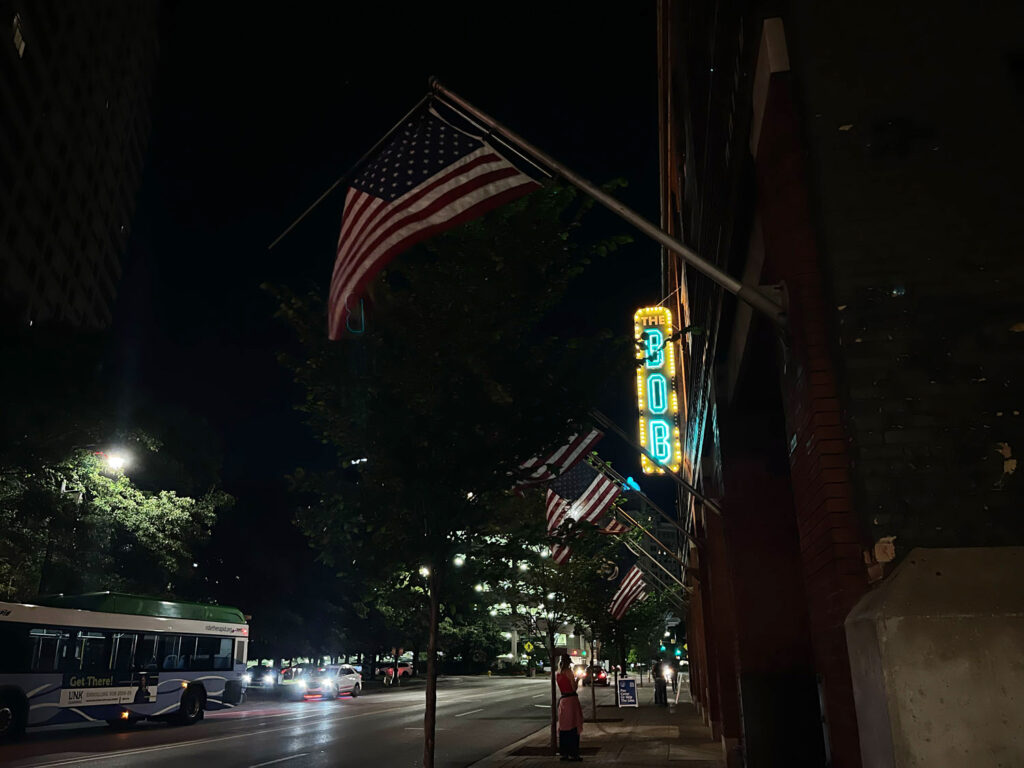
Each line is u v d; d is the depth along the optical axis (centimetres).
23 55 5781
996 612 336
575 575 1841
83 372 2012
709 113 745
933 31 468
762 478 1020
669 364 2519
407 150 660
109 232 7631
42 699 1975
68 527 2608
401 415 795
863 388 418
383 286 820
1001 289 423
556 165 580
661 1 1499
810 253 471
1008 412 404
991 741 321
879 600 360
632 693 2592
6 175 5678
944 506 393
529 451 834
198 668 2511
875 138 454
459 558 920
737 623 999
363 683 6038
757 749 962
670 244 531
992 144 447
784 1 510
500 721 2555
